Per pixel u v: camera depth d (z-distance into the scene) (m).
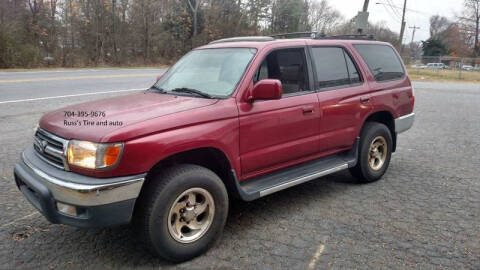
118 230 3.93
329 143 4.62
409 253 3.47
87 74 20.73
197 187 3.33
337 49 4.90
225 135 3.52
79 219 2.95
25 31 30.41
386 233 3.85
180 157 3.54
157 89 4.36
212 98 3.69
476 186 5.20
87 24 33.09
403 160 6.50
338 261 3.35
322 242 3.68
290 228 3.98
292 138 4.18
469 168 6.02
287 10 53.78
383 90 5.28
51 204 3.05
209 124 3.42
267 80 3.60
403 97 5.64
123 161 2.93
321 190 5.08
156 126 3.10
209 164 3.83
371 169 5.25
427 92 17.91
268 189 3.89
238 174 3.73
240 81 3.77
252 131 3.76
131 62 36.56
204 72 4.16
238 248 3.59
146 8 37.88
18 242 3.67
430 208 4.47
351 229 3.95
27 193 3.49
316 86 4.48
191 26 42.38
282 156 4.12
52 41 30.95
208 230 3.47
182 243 3.30
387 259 3.37
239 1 47.19
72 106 3.86
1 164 5.83
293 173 4.33
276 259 3.39
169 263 3.35
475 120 10.30
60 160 3.12
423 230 3.91
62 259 3.39
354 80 4.98
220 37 44.34
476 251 3.50
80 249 3.56
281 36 5.20
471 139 8.04
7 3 30.33
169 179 3.17
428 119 10.47
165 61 39.94
